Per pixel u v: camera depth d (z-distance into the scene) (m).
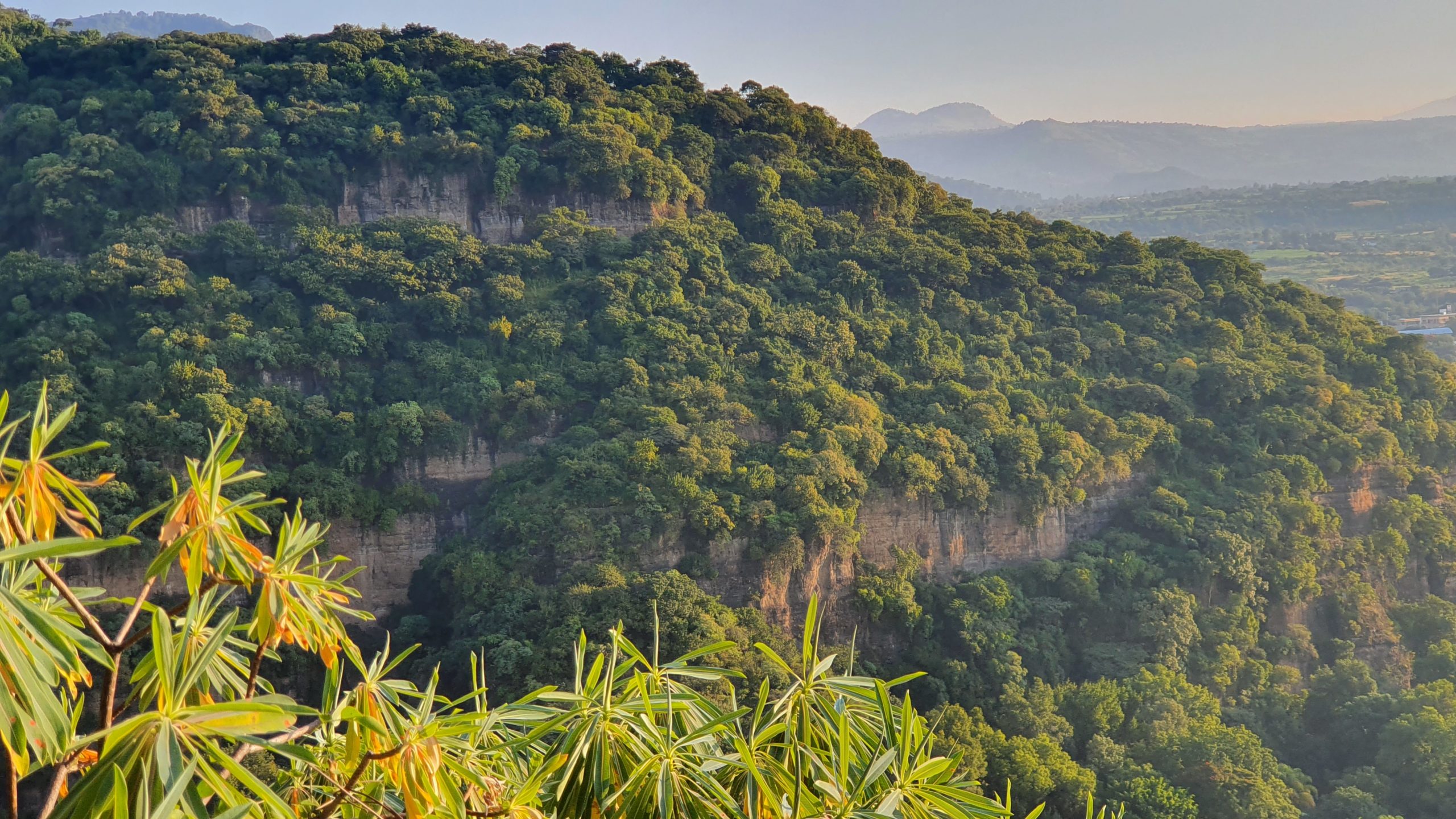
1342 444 112.31
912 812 17.81
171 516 14.64
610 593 79.50
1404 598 111.31
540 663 74.31
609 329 107.31
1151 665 91.56
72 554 12.15
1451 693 89.00
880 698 18.61
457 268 111.56
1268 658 99.62
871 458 97.06
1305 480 109.88
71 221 107.31
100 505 82.19
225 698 15.91
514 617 80.00
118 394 91.69
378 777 17.55
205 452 88.31
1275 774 78.62
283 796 17.08
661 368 102.94
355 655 16.78
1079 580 97.69
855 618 93.81
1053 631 95.81
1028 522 102.12
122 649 14.00
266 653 16.22
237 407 91.81
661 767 16.67
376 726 15.77
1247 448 111.75
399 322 107.19
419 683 78.38
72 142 110.00
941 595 96.06
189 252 108.94
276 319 103.69
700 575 87.31
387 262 109.06
